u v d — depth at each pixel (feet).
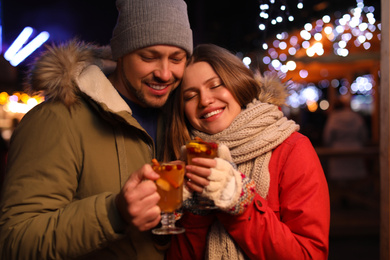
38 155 4.50
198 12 19.13
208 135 5.60
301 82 35.35
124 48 4.89
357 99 44.19
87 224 3.99
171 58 4.98
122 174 4.80
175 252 5.17
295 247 4.64
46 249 4.05
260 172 5.17
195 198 4.81
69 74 4.74
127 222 3.99
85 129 4.75
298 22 16.63
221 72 5.36
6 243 4.21
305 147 5.31
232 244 4.92
